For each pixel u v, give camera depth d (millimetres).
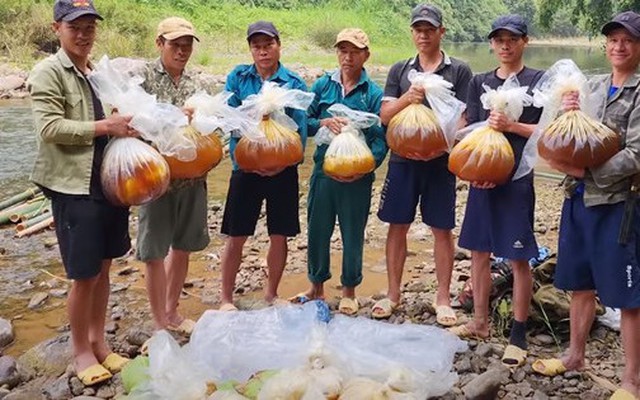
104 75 3441
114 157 3391
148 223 3980
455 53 37156
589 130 3252
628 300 3299
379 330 3750
